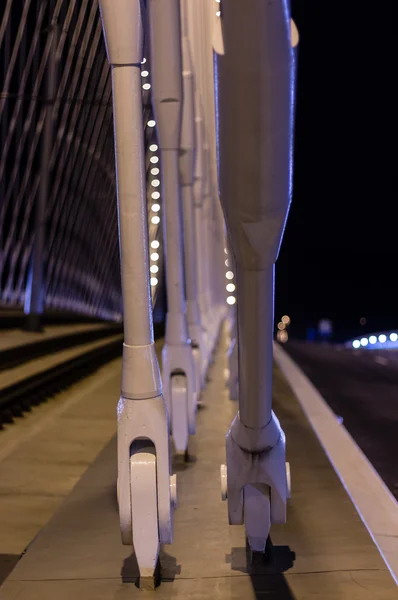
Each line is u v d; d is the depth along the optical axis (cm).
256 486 354
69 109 2316
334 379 1700
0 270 2284
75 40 1479
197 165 1219
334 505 471
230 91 245
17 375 1133
